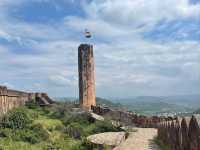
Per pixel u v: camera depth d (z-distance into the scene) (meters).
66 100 53.94
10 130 27.91
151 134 29.97
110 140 24.48
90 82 50.75
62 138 28.94
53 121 35.41
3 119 30.16
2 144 23.73
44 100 47.34
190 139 11.98
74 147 25.02
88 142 24.55
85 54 50.78
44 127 31.56
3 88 33.22
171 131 17.80
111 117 40.88
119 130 33.31
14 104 38.16
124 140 26.30
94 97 51.41
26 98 45.22
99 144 23.64
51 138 28.27
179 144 14.63
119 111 42.59
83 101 50.00
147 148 21.81
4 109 33.12
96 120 36.03
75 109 42.75
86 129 33.47
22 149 23.39
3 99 33.16
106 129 33.25
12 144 24.47
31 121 32.62
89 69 50.88
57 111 40.75
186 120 13.18
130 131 32.19
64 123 35.84
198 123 10.95
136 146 22.83
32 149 23.81
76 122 36.19
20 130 28.42
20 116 31.67
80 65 50.94
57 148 24.89
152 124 38.91
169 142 18.75
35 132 28.50
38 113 39.47
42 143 26.20
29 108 42.75
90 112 41.50
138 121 40.25
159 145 23.06
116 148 22.53
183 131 13.43
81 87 50.53
